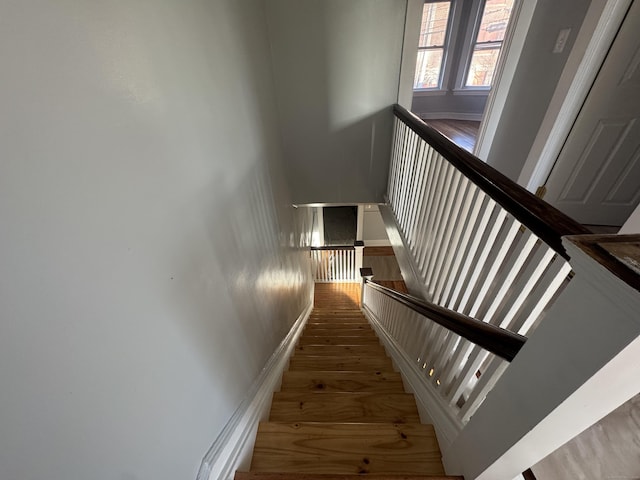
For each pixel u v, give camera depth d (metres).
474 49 4.79
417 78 5.31
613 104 1.80
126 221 0.56
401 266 2.32
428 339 1.38
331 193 2.96
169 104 0.73
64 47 0.43
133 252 0.58
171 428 0.70
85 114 0.47
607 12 1.55
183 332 0.76
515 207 0.75
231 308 1.11
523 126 2.23
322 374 1.79
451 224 1.32
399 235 2.33
